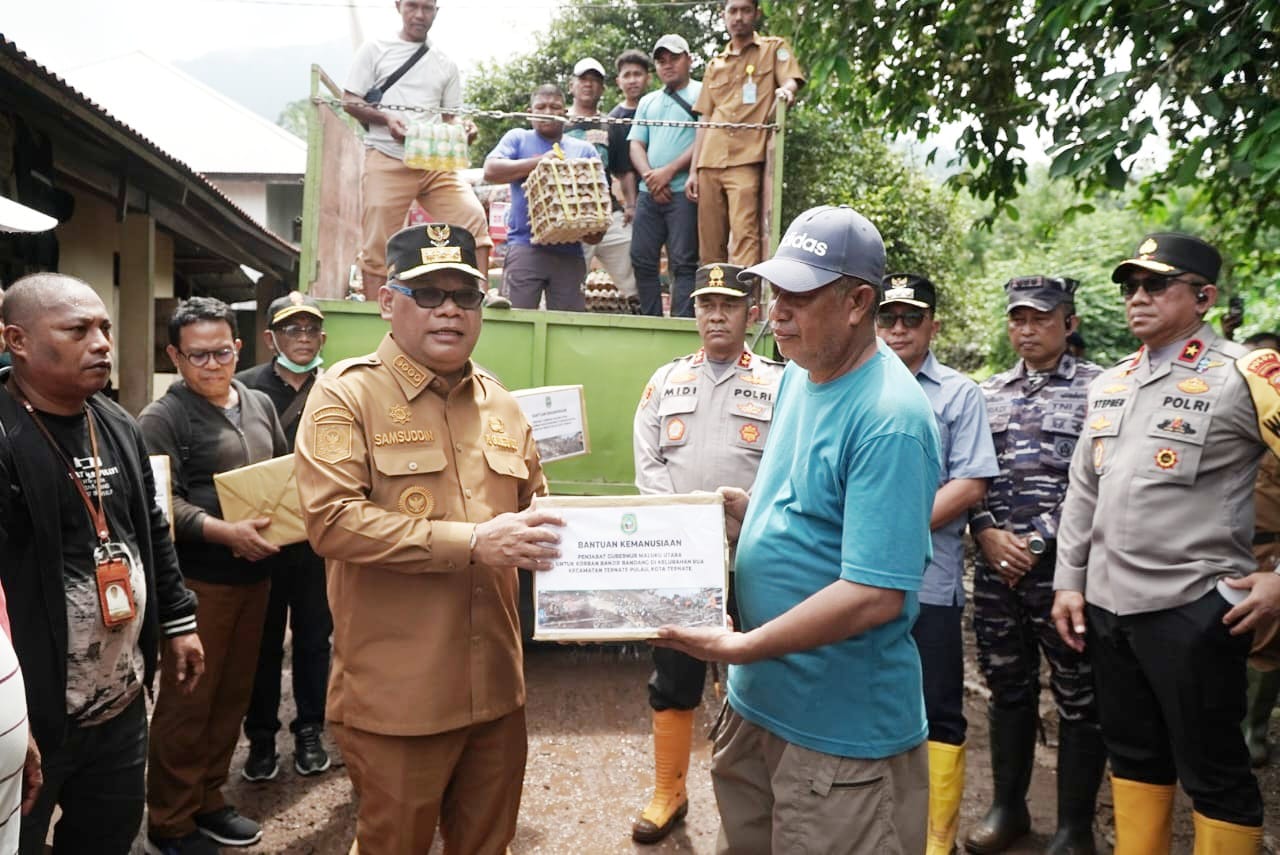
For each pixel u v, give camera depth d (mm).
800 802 1917
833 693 1894
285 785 3580
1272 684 3994
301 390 3758
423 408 2188
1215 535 2529
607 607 1926
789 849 1930
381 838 2141
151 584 2326
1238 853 2500
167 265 8703
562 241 5020
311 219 4652
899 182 11812
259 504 2973
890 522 1759
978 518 3268
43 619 1989
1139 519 2619
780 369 3246
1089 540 2871
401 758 2104
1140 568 2609
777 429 2098
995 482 3328
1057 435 3260
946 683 2996
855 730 1892
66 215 5566
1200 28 3322
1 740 1461
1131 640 2643
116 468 2221
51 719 1991
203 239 8453
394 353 2205
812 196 11336
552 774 3688
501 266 6812
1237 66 3283
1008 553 3164
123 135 5527
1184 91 3348
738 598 2076
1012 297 3393
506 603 2244
